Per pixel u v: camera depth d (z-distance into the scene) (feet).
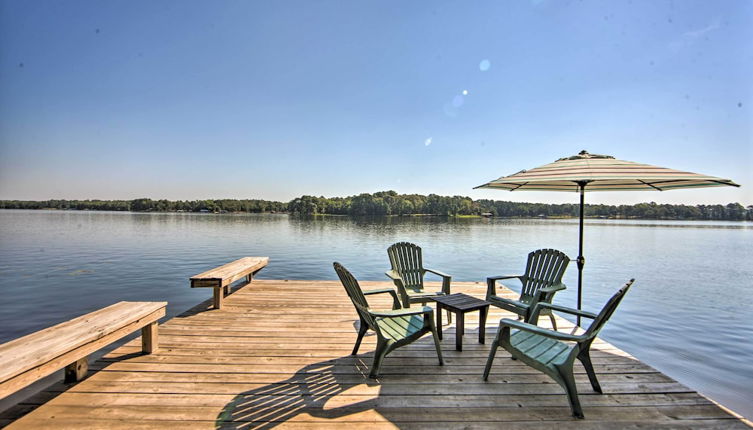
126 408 6.95
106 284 28.68
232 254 47.26
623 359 9.72
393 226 124.06
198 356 9.59
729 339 17.29
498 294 18.01
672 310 22.98
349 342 10.80
